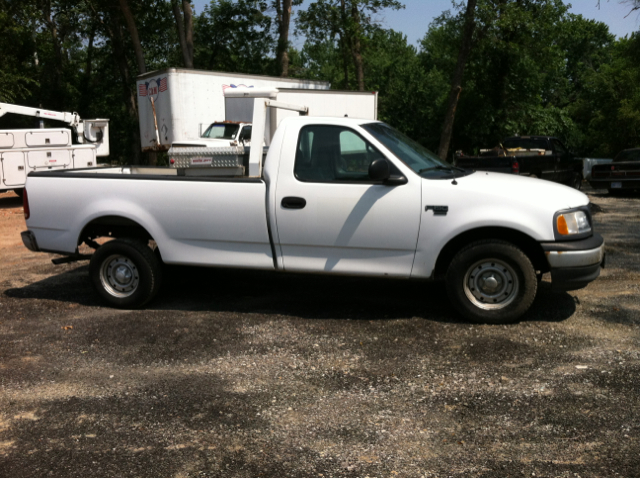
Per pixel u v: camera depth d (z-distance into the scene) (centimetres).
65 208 632
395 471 314
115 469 323
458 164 1406
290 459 329
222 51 3600
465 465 318
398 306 603
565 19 2906
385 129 591
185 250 600
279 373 445
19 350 510
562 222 516
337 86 4391
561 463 317
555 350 471
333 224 553
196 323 569
